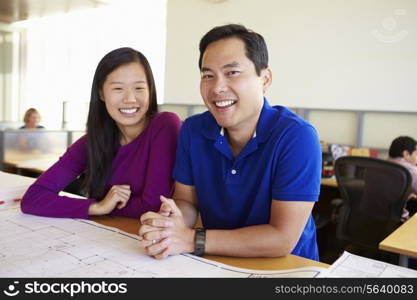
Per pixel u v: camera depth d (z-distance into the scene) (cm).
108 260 85
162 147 132
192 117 125
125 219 123
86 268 80
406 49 434
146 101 134
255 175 106
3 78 929
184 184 122
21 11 768
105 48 810
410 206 331
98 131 138
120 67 128
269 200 106
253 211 108
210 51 98
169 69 623
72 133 431
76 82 859
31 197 124
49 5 720
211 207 117
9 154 379
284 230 95
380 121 451
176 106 616
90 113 138
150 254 87
